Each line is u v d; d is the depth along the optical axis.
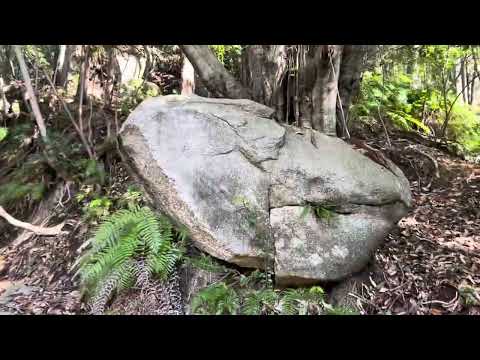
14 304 3.38
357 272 3.20
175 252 2.97
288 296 2.85
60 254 3.90
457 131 6.72
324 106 3.79
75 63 6.38
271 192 3.04
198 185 2.93
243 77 4.52
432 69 6.33
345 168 3.21
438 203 4.58
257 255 2.93
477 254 3.62
